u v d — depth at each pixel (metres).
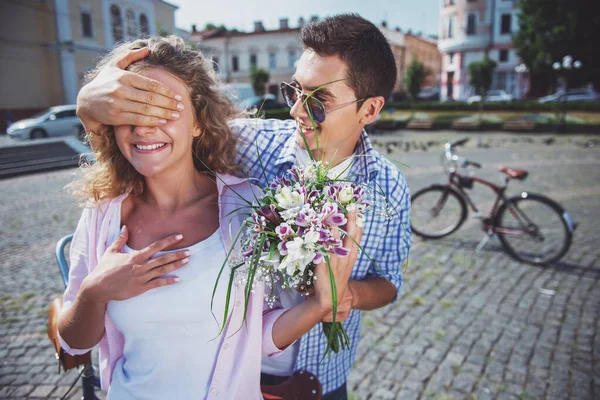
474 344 3.06
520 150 13.03
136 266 1.07
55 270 4.47
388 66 1.32
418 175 9.23
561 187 7.73
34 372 2.88
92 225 1.24
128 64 1.11
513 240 5.04
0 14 21.75
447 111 24.33
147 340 1.14
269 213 1.05
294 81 1.36
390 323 3.35
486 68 29.33
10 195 8.02
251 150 1.51
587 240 4.99
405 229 1.47
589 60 26.69
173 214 1.21
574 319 3.36
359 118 1.35
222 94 1.29
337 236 1.04
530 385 2.63
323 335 1.44
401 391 2.61
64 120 17.44
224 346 1.13
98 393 2.35
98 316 1.13
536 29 27.12
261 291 1.15
